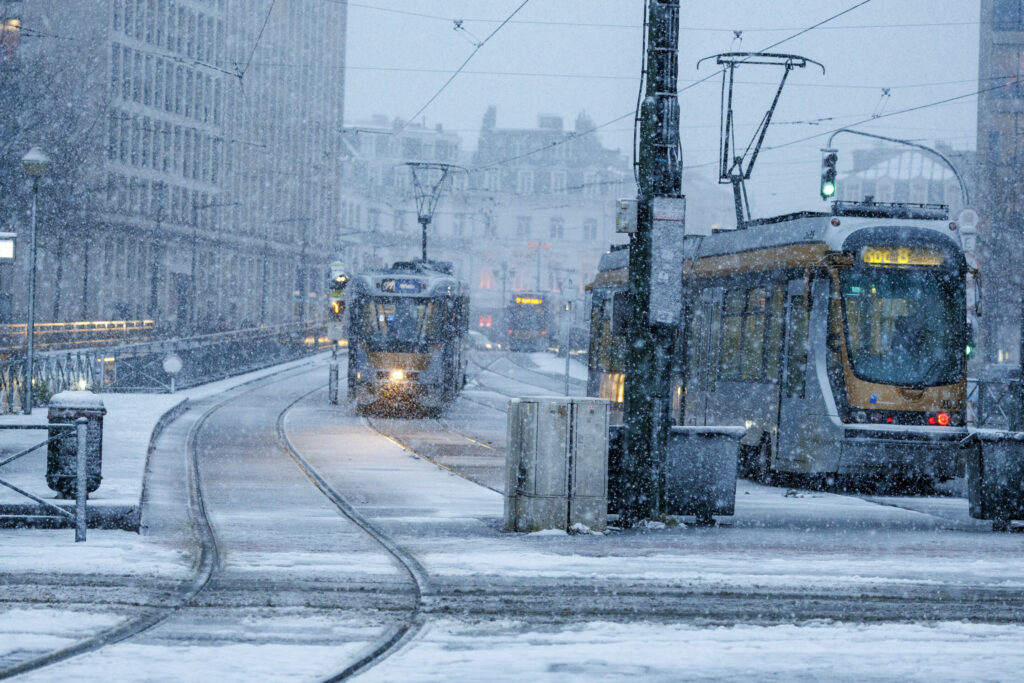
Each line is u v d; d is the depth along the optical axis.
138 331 87.56
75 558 13.96
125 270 105.12
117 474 21.48
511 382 72.31
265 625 10.88
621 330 18.83
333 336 51.91
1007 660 9.84
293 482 24.31
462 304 52.41
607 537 17.08
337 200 157.00
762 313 28.33
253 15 129.75
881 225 26.23
